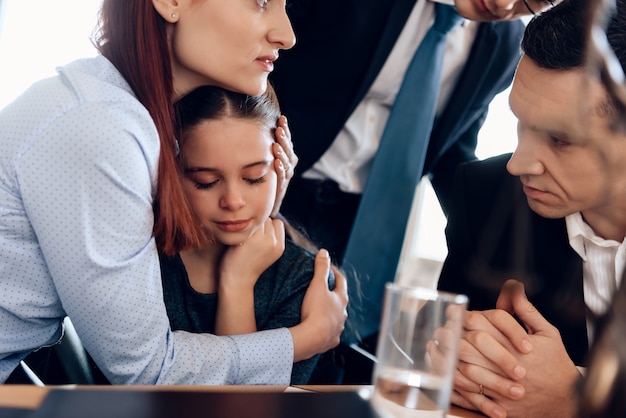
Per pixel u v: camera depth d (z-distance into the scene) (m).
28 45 3.02
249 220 1.42
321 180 1.91
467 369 1.16
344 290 1.49
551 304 1.41
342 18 1.75
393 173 1.87
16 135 1.13
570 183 1.21
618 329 0.54
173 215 1.23
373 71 1.79
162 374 1.20
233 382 1.27
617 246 1.32
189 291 1.47
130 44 1.21
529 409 1.17
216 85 1.33
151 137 1.18
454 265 1.57
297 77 1.82
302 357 1.38
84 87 1.13
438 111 1.94
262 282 1.49
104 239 1.13
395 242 1.92
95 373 1.46
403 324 0.85
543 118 1.17
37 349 1.29
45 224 1.12
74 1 3.02
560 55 1.13
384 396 0.85
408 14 1.75
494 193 1.54
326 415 0.80
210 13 1.25
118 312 1.15
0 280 1.18
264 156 1.40
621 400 0.53
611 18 1.10
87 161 1.10
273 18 1.29
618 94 0.57
